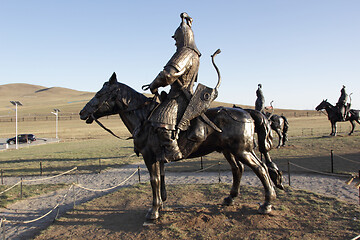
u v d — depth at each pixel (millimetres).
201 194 7441
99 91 5508
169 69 4801
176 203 6664
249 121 5312
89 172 12969
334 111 22938
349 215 5395
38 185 10523
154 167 5410
